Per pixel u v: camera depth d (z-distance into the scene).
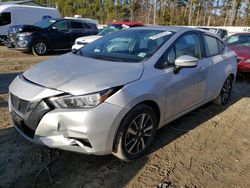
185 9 61.72
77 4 64.31
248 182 3.17
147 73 3.35
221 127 4.59
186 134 4.23
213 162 3.52
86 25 14.17
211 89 4.86
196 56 4.36
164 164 3.38
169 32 4.09
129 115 3.08
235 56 5.76
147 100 3.29
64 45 13.23
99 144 2.89
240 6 56.62
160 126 3.71
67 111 2.81
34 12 16.66
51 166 3.18
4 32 15.65
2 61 9.95
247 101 6.09
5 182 2.88
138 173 3.17
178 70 3.76
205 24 58.62
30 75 3.30
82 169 3.16
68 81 2.98
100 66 3.35
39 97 2.88
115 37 4.31
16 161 3.23
